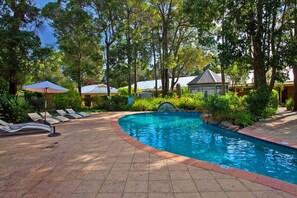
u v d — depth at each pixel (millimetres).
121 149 5582
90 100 20875
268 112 11320
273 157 5797
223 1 11453
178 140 8039
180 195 3025
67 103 17312
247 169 4965
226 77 24453
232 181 3473
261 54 11852
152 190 3195
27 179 3701
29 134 7895
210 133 9180
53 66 20719
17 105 10977
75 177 3752
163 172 3916
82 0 17531
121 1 18047
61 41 18375
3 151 5555
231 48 11961
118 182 3506
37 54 14836
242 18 11648
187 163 4398
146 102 18391
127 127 10883
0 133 7707
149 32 21312
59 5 17719
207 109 11828
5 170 4152
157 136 8805
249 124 9156
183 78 34719
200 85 25531
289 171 4809
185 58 25219
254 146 6910
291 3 11555
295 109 14406
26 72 15609
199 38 14523
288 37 12492
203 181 3488
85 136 7398
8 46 13383
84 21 17500
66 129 8914
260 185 3305
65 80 35000
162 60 21250
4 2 14336
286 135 7035
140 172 3936
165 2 21125
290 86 21375
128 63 19109
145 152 5270
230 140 7816
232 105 11633
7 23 14031
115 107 18234
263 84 12070
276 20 12312
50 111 15578
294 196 2953
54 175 3863
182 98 18812
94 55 18875
